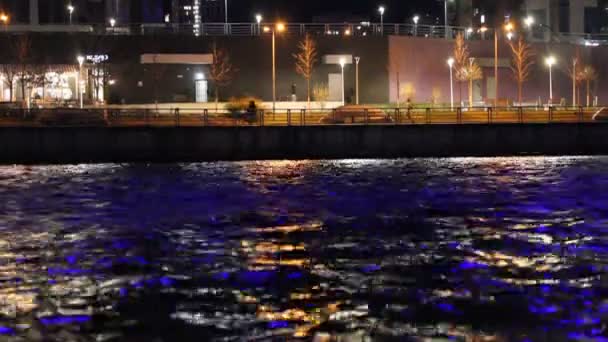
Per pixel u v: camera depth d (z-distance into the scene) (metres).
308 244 32.12
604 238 33.25
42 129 68.25
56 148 68.50
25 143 68.19
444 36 119.19
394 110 82.81
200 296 23.28
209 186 54.22
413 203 45.44
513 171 62.62
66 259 29.05
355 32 113.75
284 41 108.25
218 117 77.31
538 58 121.44
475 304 22.19
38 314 21.41
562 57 122.88
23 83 98.00
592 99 124.00
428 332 19.81
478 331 19.83
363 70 110.19
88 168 66.56
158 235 34.69
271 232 35.47
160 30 108.19
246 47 107.00
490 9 149.62
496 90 108.56
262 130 70.44
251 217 40.34
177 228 36.81
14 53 101.31
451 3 157.62
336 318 20.97
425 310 21.59
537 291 23.50
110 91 103.38
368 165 67.69
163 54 103.88
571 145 72.81
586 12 141.00
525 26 134.75
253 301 22.69
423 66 114.62
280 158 70.69
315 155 70.94
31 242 32.97
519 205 44.50
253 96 107.06
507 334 19.58
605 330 19.86
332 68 108.62
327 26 112.50
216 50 105.75
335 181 56.69
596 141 72.94
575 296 22.92
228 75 105.88
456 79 116.38
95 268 27.38
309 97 102.56
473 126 72.00
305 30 112.06
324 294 23.36
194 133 69.88
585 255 29.17
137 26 111.44
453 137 71.94
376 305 22.12
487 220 38.97
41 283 24.97
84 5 122.88
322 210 42.75
